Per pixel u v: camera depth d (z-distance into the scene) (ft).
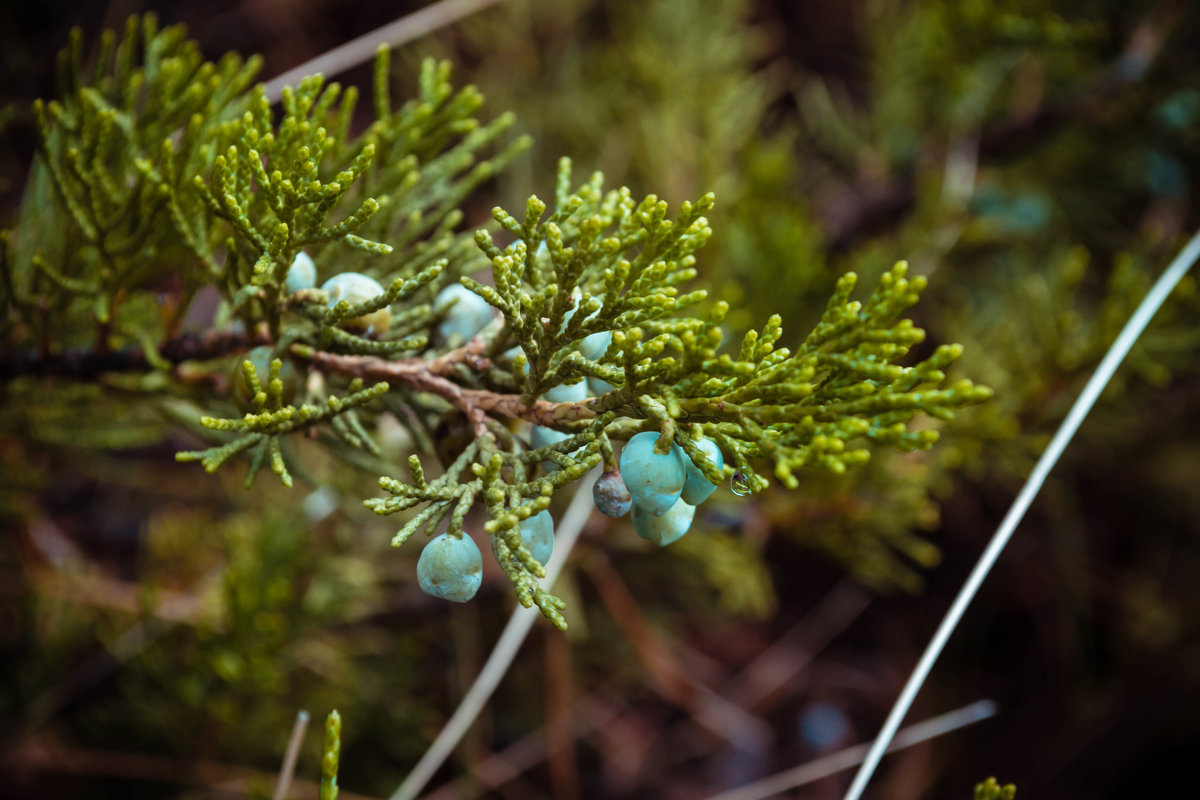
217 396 0.74
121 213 0.69
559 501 1.10
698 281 1.17
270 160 0.63
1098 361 0.97
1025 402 1.02
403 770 1.28
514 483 0.58
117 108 0.75
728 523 1.06
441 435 0.64
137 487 1.36
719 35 1.49
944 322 1.19
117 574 1.34
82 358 0.75
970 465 1.01
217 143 0.69
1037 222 1.42
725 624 1.34
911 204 1.49
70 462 1.13
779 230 1.08
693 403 0.58
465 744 1.34
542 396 0.62
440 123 0.71
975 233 1.32
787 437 0.56
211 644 0.95
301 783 1.14
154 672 1.02
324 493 1.09
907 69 1.49
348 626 1.29
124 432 0.85
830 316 0.56
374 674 1.23
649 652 1.28
